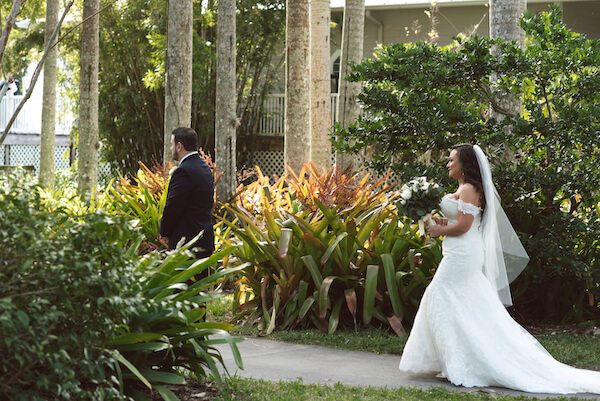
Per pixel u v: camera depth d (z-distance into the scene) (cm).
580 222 704
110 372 389
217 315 757
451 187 725
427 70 741
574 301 751
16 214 325
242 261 735
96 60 1292
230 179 997
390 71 755
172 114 1011
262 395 454
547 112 814
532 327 727
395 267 711
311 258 696
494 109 783
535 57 730
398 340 633
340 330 686
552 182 704
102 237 347
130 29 1756
